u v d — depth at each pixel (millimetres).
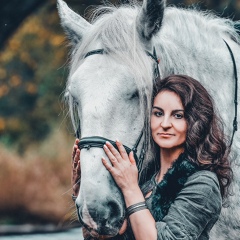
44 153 21359
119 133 5211
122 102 5238
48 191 18281
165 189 5219
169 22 6094
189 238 5102
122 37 5398
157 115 5328
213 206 5191
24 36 25531
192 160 5277
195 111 5289
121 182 5125
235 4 17219
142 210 5125
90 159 5121
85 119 5195
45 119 29734
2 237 13750
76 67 5512
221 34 6453
